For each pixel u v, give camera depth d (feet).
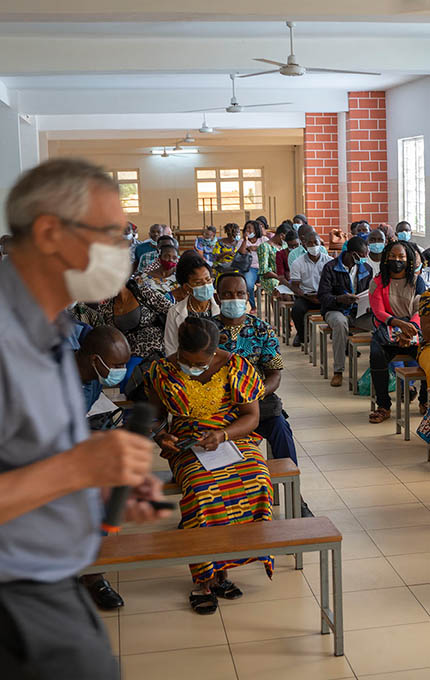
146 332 16.01
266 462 11.61
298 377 24.12
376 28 28.02
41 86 38.40
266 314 34.40
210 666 9.19
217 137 66.95
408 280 19.06
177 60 29.07
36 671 4.60
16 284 4.31
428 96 38.42
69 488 4.07
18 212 4.20
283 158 80.12
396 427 18.26
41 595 4.62
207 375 11.23
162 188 79.77
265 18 21.50
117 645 9.71
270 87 41.14
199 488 10.57
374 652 9.35
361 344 21.36
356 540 12.43
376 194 45.16
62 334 4.56
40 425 4.32
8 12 20.07
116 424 12.60
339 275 23.76
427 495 14.20
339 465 15.99
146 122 53.67
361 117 44.45
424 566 11.50
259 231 36.52
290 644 9.59
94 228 4.18
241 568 11.74
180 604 10.72
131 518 5.12
